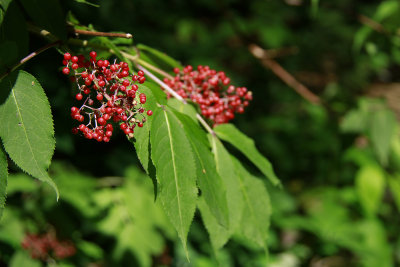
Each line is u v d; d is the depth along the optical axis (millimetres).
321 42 2678
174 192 476
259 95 1982
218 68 1663
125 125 474
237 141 561
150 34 1472
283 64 2529
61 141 938
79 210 862
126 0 1349
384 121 945
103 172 1116
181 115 507
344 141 1034
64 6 786
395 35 998
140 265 846
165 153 481
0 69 463
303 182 1604
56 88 915
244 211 550
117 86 488
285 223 1149
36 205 857
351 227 1131
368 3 2732
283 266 1176
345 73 2787
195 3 1692
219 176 510
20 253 820
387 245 1114
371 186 986
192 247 1082
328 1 2609
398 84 2951
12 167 847
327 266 1320
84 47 576
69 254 875
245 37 1174
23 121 456
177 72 603
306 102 1604
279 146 1684
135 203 885
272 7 1800
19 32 521
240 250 1126
